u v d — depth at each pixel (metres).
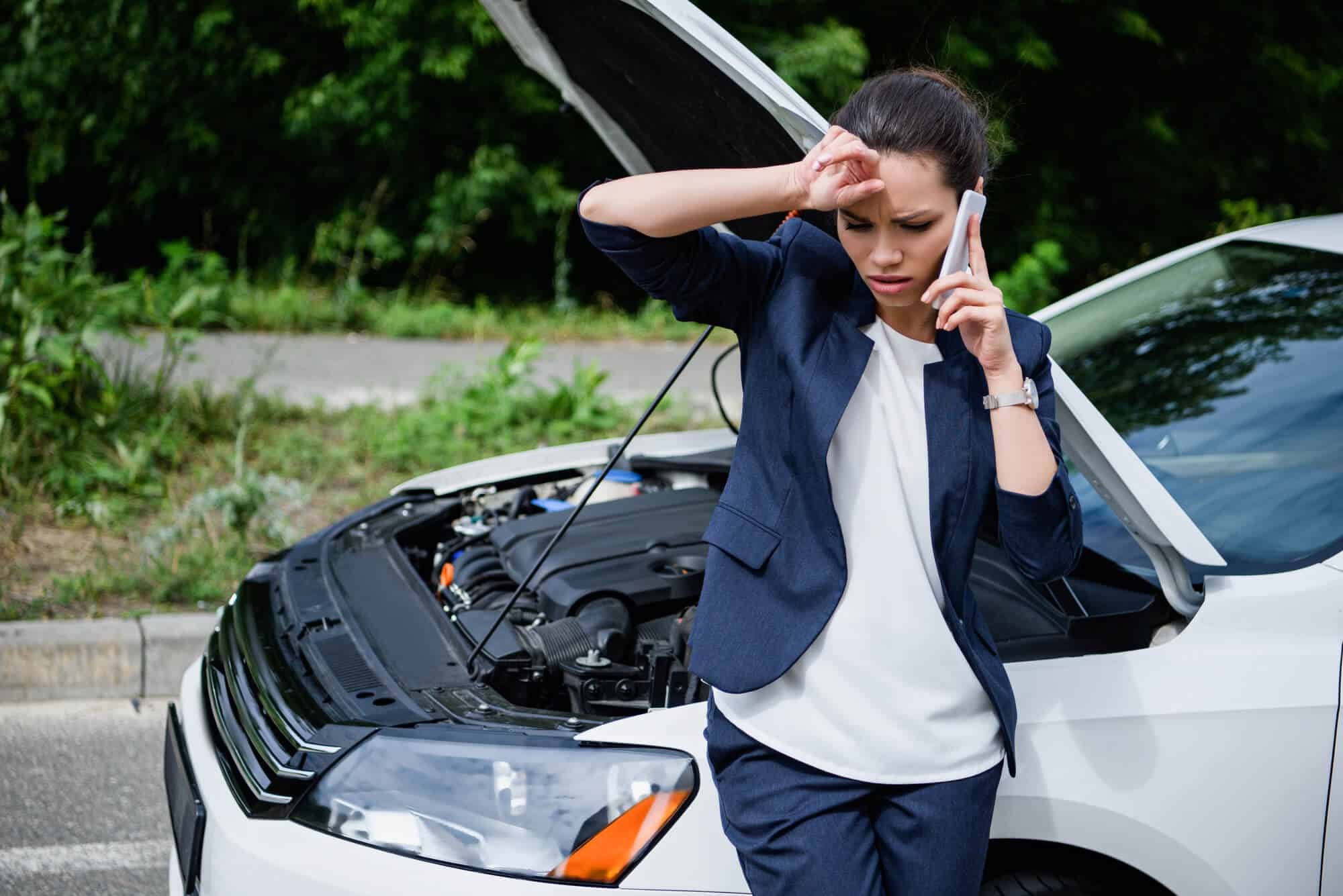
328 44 13.76
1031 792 2.02
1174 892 2.11
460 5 12.65
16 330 6.25
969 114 1.58
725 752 1.82
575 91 2.48
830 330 1.72
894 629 1.71
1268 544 2.50
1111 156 14.97
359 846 1.96
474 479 3.52
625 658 2.59
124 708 4.35
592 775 1.96
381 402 7.90
